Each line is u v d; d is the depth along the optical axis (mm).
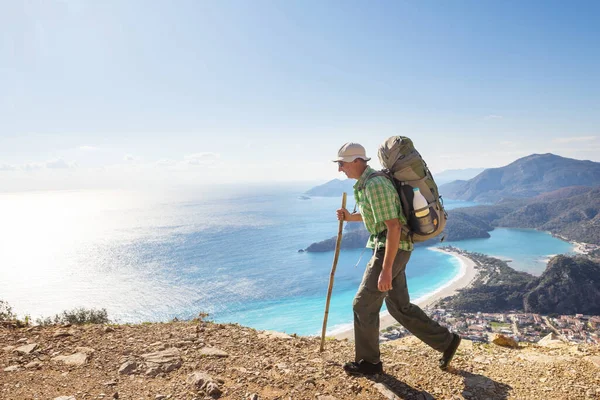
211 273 139750
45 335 3936
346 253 180375
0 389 2625
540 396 3025
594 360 3811
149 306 97062
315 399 2797
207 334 4285
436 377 3344
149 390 2762
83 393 2645
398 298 3268
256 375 3141
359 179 3201
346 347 4141
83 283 121312
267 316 88375
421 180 3041
